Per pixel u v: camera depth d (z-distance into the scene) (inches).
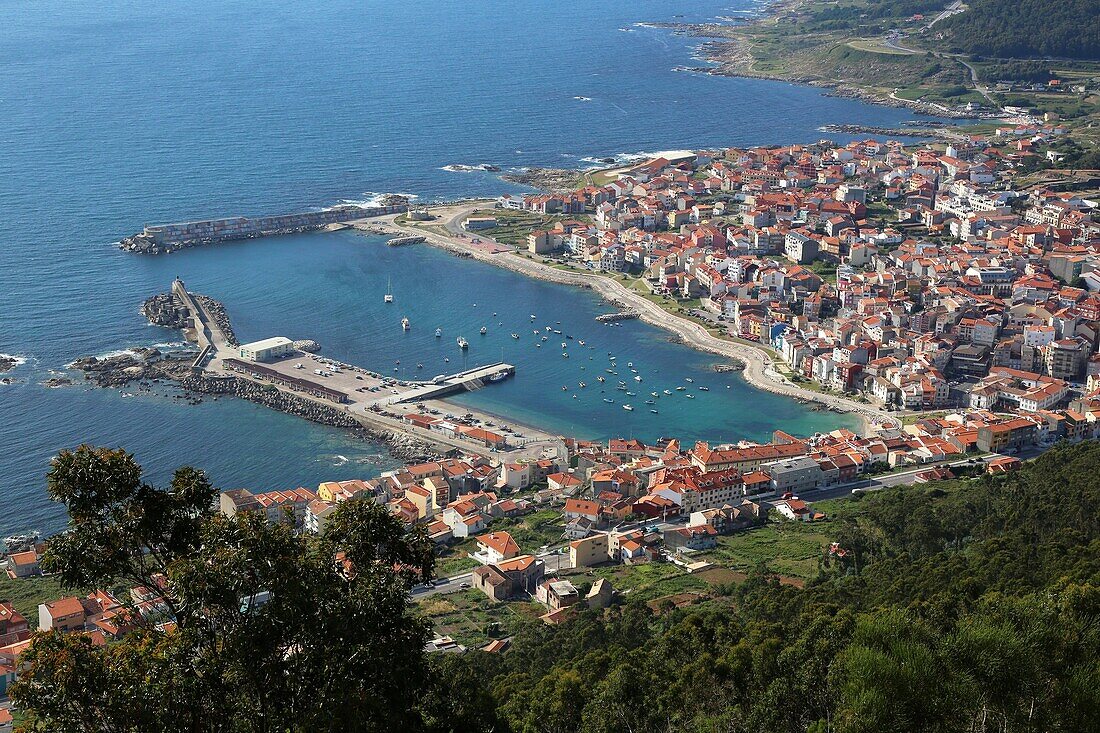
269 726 3988.7
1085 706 5285.4
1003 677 5408.5
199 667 3892.7
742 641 7485.2
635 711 6904.5
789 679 6761.8
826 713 6343.5
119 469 4126.5
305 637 4035.4
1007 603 6766.7
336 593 4114.2
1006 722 5270.7
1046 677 5526.6
